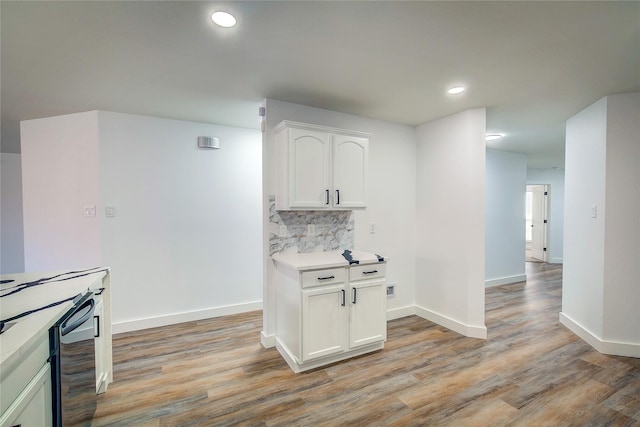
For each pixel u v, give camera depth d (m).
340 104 2.92
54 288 1.65
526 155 5.67
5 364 0.88
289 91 2.60
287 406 1.99
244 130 3.77
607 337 2.73
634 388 2.20
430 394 2.12
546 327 3.35
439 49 1.93
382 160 3.48
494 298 4.50
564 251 3.42
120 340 2.97
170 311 3.42
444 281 3.36
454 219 3.24
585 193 3.00
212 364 2.52
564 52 1.96
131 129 3.21
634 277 2.64
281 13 1.56
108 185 3.11
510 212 5.47
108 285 2.20
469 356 2.67
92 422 1.83
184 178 3.47
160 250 3.36
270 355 2.68
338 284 2.50
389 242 3.55
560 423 1.84
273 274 2.85
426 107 3.01
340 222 3.20
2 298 1.47
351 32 1.74
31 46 1.85
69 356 1.44
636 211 2.61
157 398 2.07
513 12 1.55
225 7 1.51
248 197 3.81
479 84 2.46
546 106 2.97
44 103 2.83
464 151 3.12
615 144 2.67
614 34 1.75
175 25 1.66
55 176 3.21
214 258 3.64
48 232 3.24
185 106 2.96
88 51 1.92
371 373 2.39
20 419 1.01
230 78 2.34
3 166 4.85
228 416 1.90
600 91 2.60
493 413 1.93
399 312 3.63
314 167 2.64
